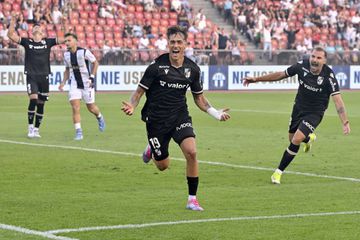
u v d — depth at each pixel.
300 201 22.75
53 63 74.44
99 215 20.31
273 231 18.64
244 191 24.50
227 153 33.91
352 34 96.06
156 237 17.89
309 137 29.31
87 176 27.05
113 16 85.75
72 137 39.47
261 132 42.97
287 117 52.66
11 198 22.72
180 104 21.45
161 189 24.67
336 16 96.62
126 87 78.00
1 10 78.56
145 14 88.25
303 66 27.12
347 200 22.97
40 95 39.28
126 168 28.98
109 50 77.12
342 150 35.22
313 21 95.31
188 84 21.44
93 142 37.28
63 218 19.88
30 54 38.69
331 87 26.80
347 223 19.64
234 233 18.39
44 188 24.56
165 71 21.20
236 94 77.06
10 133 41.22
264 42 90.06
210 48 86.00
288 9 94.75
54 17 80.88
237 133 42.34
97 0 85.25
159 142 21.67
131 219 19.83
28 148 34.69
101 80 76.62
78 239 17.56
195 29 87.69
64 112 54.62
